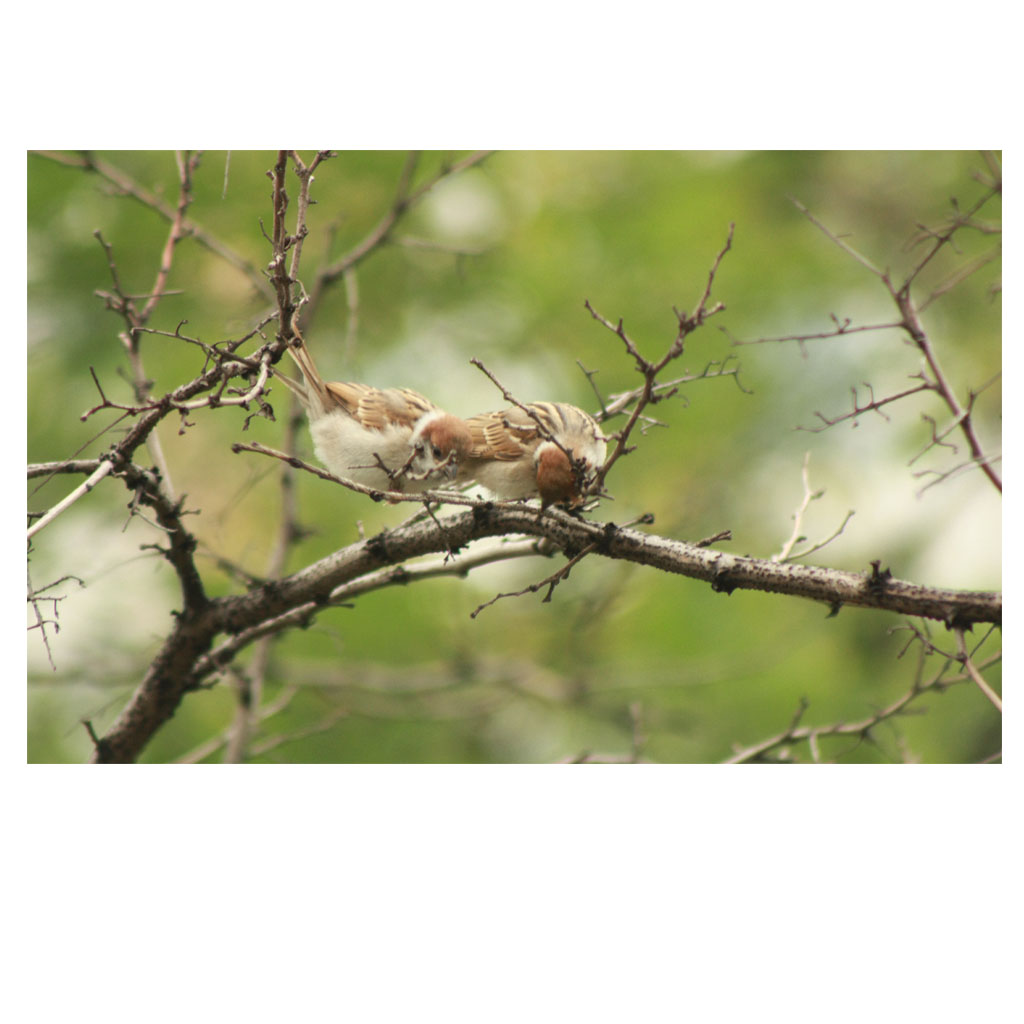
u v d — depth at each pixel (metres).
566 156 14.68
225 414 12.19
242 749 9.20
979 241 13.99
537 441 8.73
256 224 11.63
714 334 13.77
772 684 12.41
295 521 9.52
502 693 12.66
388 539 7.03
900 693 12.12
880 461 13.85
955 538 13.11
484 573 13.11
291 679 10.87
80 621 11.23
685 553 5.95
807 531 13.65
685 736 12.23
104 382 11.40
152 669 7.70
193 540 7.10
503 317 13.52
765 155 14.70
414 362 12.98
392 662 12.27
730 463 13.70
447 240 12.98
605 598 12.71
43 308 11.52
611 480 13.62
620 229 14.18
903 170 14.70
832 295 14.23
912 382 13.73
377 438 8.91
